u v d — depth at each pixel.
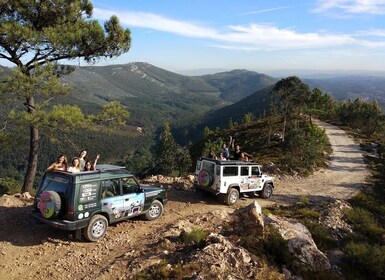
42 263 9.06
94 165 11.59
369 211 19.55
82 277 8.48
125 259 9.28
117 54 20.70
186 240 10.42
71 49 18.50
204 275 8.42
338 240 14.39
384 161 32.69
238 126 89.88
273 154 46.72
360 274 12.13
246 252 9.96
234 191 16.27
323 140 53.12
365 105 79.00
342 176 30.94
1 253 9.39
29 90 16.08
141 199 11.90
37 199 10.44
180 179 20.06
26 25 17.19
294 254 10.85
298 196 20.41
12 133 17.41
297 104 59.59
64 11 18.61
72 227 9.66
